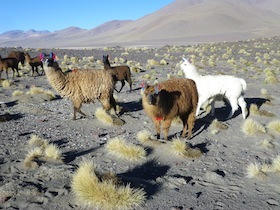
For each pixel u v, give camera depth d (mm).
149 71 13273
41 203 2658
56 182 3012
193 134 4844
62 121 5406
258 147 4270
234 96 5562
